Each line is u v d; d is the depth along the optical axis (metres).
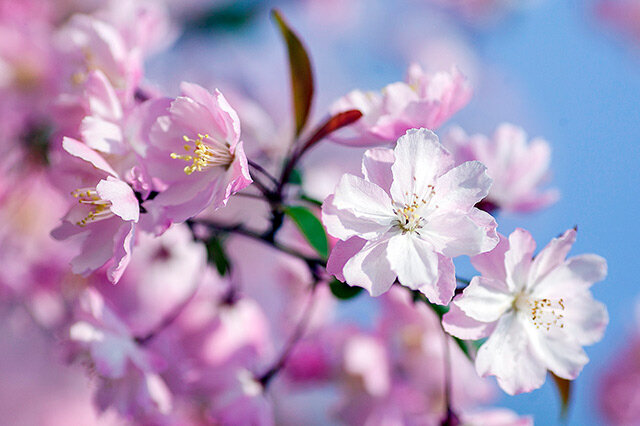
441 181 0.50
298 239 0.63
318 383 0.63
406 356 0.63
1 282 0.67
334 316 0.66
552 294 0.51
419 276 0.49
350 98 0.53
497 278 0.50
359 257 0.49
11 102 0.65
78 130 0.53
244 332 0.61
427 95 0.52
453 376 0.62
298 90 0.54
